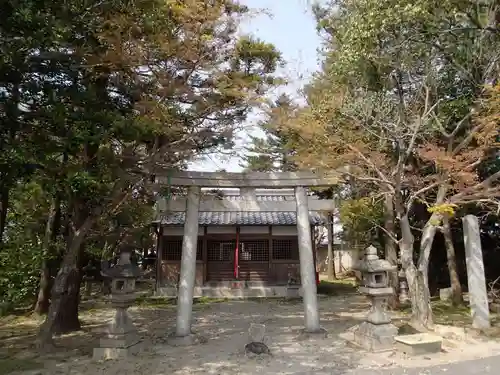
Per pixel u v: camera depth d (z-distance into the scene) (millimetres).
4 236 11852
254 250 21828
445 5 11039
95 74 9586
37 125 8203
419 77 12711
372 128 12438
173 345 10641
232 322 14242
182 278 11367
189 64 9719
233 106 10977
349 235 19312
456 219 17328
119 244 16234
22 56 7395
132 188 10500
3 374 8219
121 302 9727
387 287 10164
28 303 16359
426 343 9391
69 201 10797
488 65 12297
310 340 11039
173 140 10484
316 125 11305
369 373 8000
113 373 8266
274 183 12539
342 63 12188
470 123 12922
